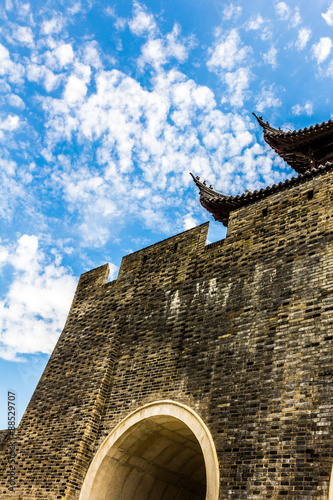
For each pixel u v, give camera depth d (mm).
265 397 13914
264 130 21484
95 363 20203
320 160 20906
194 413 15266
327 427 12227
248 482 12867
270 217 17953
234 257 18141
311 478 11836
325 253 15250
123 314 21016
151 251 22469
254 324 15680
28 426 20656
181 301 18938
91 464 17312
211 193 21422
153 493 18656
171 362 17406
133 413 17188
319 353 13500
